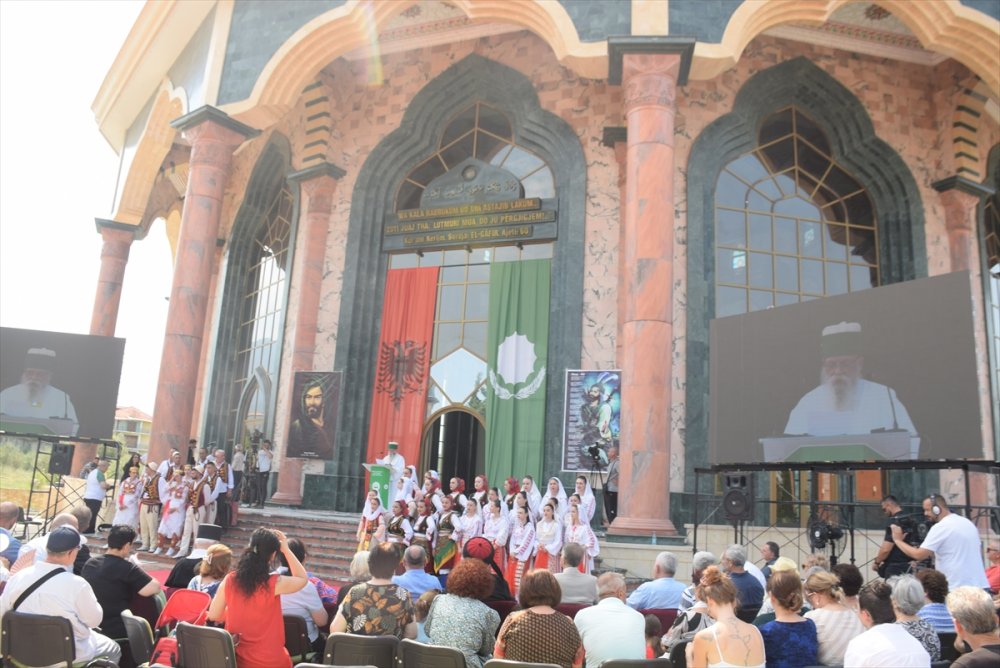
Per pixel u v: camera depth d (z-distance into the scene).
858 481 17.81
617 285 17.92
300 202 21.95
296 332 20.45
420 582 6.80
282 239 23.33
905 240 19.23
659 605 7.03
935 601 5.95
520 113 20.02
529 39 20.17
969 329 10.02
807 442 11.35
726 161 18.88
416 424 19.36
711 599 4.42
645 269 13.94
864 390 10.90
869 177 19.78
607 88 19.11
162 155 24.23
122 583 6.21
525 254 19.33
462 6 16.44
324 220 21.16
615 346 17.59
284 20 18.19
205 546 7.49
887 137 19.53
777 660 4.87
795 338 11.78
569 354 17.88
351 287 20.41
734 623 4.34
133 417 70.31
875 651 4.32
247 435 22.52
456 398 19.30
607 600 5.43
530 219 19.17
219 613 5.02
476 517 12.62
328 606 6.71
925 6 15.75
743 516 11.84
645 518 13.23
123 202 25.05
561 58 15.23
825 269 19.05
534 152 19.83
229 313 24.41
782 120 19.77
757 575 6.96
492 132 20.64
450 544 12.59
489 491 12.73
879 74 19.91
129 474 16.64
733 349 12.49
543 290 18.80
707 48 14.60
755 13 15.05
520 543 12.05
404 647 4.79
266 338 22.94
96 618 5.48
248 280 24.83
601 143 18.83
